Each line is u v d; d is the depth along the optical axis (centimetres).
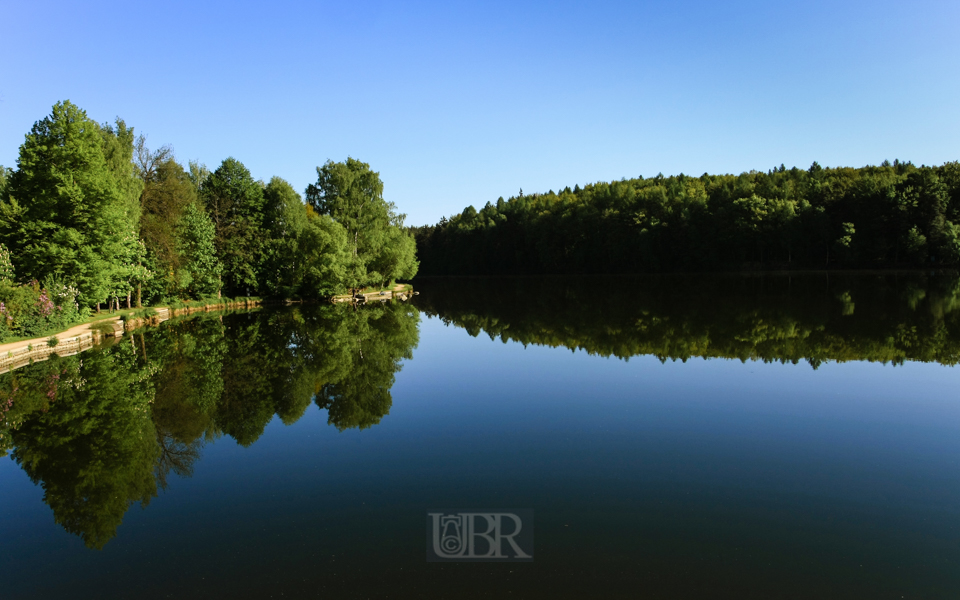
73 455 1110
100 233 2755
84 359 2119
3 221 2545
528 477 934
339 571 656
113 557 711
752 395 1431
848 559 661
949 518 763
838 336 2245
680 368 1777
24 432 1258
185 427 1277
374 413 1366
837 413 1266
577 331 2719
